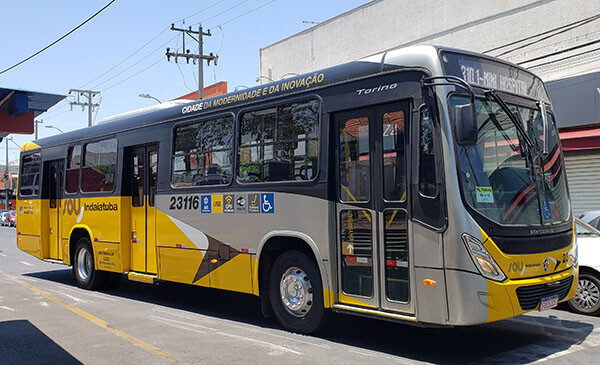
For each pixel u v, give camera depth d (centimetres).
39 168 1301
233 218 799
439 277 570
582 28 1474
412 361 595
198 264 857
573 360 595
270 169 755
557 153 713
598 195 1378
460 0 1836
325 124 690
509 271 572
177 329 766
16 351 656
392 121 629
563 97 1437
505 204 596
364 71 660
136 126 1009
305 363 590
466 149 585
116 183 1037
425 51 607
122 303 990
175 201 905
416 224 592
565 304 862
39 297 1051
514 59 1638
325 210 678
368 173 645
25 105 1249
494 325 766
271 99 766
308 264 707
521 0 1661
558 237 639
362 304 645
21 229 1360
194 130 888
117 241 1029
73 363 605
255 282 763
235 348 656
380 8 2117
